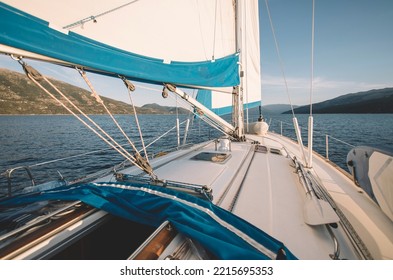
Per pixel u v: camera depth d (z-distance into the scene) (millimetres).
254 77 6859
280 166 2889
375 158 1854
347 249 1368
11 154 18109
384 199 1683
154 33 2008
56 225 1425
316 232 1504
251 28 6453
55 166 13656
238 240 1169
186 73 2297
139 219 1472
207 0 3062
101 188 1777
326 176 2814
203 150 3850
